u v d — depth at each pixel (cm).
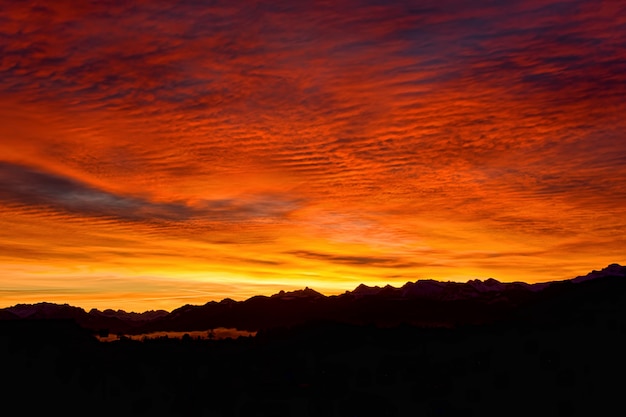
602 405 5581
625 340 6819
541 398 5922
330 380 7331
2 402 6444
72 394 6831
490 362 7069
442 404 6134
